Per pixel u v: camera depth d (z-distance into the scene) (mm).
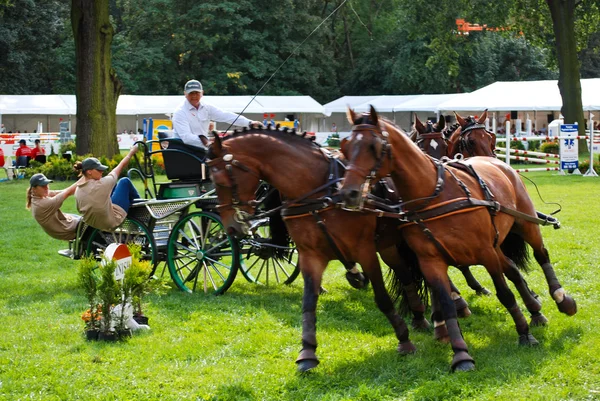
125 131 45906
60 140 32938
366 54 55594
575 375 5488
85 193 8758
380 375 5758
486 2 33062
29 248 12320
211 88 49531
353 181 5434
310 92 54812
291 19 52062
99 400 5422
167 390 5566
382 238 6508
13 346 6691
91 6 23000
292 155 6066
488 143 9609
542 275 9203
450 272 9688
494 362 5887
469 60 53281
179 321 7582
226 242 8695
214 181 6000
